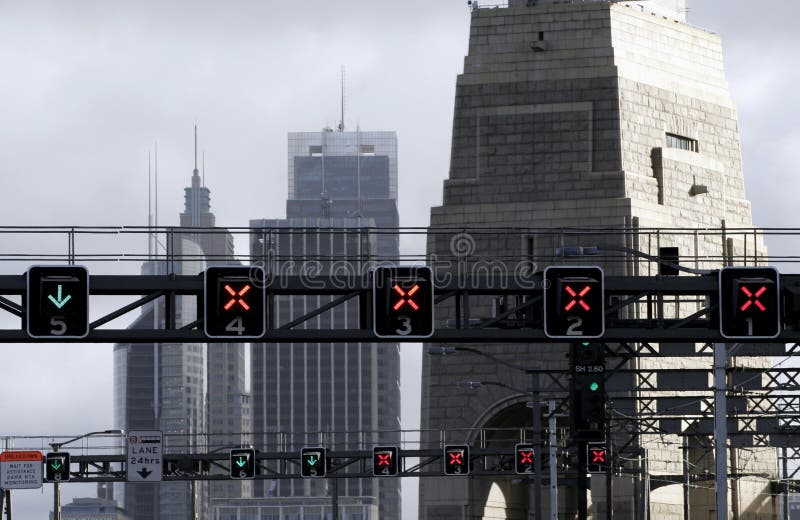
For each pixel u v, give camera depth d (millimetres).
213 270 107438
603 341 115562
